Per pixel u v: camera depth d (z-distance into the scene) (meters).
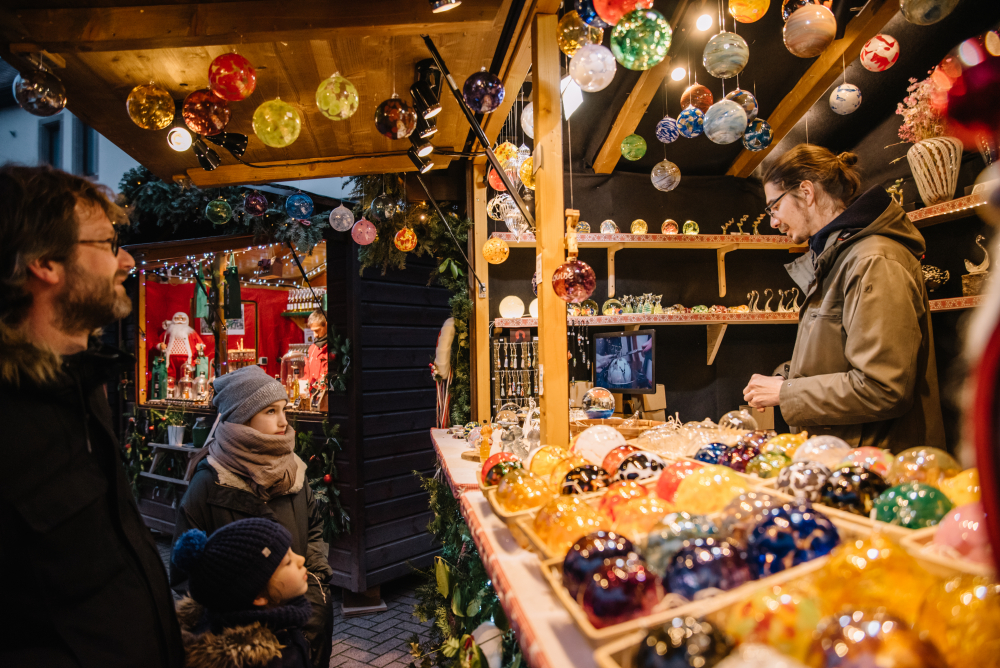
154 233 5.22
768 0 1.84
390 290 4.20
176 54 1.68
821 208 1.84
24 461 0.94
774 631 0.46
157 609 1.12
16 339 0.97
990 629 0.40
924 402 1.55
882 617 0.41
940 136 2.62
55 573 0.95
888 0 2.68
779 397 1.63
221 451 1.96
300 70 1.85
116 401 5.86
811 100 3.21
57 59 1.63
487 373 3.15
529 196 2.82
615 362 3.01
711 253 3.77
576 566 0.59
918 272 1.59
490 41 1.78
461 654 1.63
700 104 2.50
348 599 3.86
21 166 1.07
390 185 3.25
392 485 4.08
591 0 1.57
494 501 0.92
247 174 2.67
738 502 0.68
